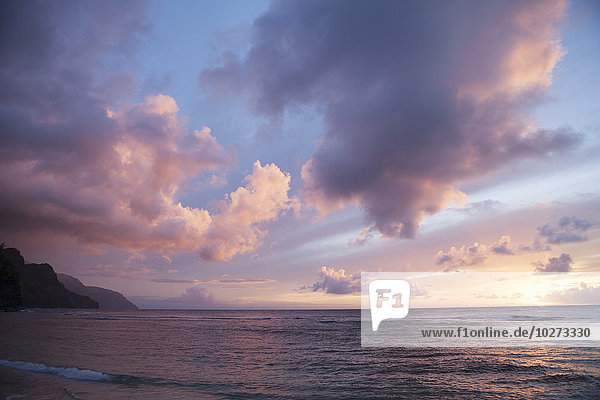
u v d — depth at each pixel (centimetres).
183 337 4050
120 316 10712
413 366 2128
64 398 1302
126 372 1845
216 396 1393
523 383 1684
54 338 3603
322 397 1419
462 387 1602
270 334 4575
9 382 1555
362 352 2766
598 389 1577
